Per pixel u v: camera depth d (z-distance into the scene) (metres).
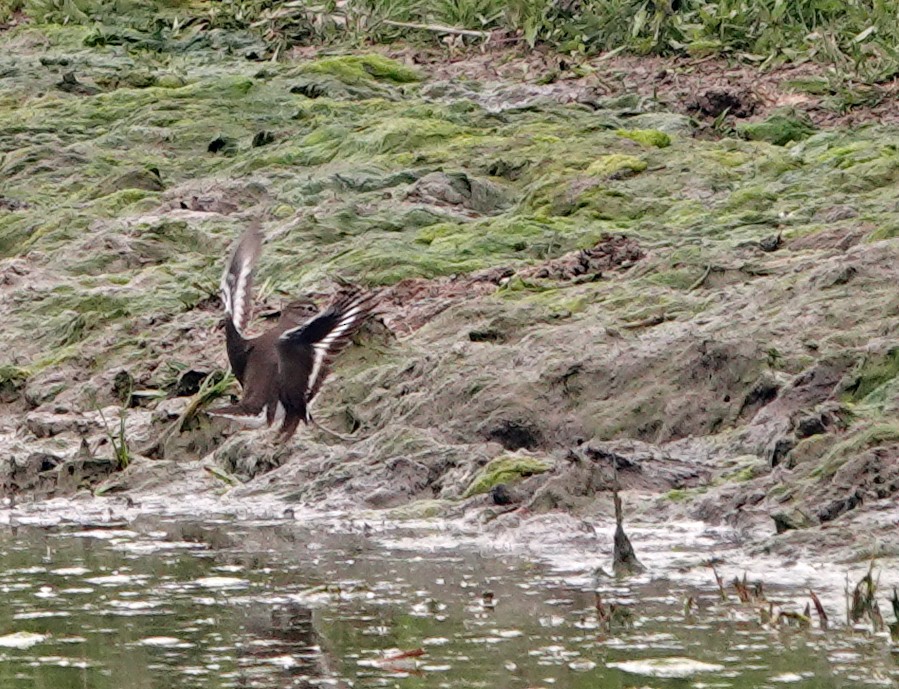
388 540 12.70
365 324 16.09
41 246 21.00
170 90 26.41
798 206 19.30
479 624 10.55
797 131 23.05
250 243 10.14
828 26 26.34
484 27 29.05
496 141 22.66
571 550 12.17
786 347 14.55
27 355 18.39
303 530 13.13
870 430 12.67
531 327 16.19
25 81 27.94
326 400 15.41
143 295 18.98
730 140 22.34
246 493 14.27
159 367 17.17
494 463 13.61
